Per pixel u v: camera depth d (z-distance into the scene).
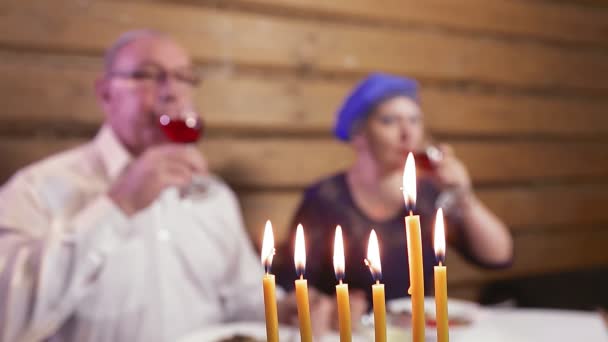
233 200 2.29
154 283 1.95
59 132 2.09
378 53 2.76
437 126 2.93
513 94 3.21
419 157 2.08
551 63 3.33
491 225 2.25
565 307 2.72
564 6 3.37
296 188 2.56
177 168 1.60
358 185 2.20
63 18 2.08
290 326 1.52
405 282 2.13
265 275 0.48
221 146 2.39
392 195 2.16
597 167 3.51
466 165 3.01
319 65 2.61
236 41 2.42
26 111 2.02
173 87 1.88
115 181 1.78
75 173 1.91
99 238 1.60
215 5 2.38
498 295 2.88
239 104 2.42
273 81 2.50
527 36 3.24
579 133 3.44
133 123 1.88
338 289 0.46
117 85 1.88
